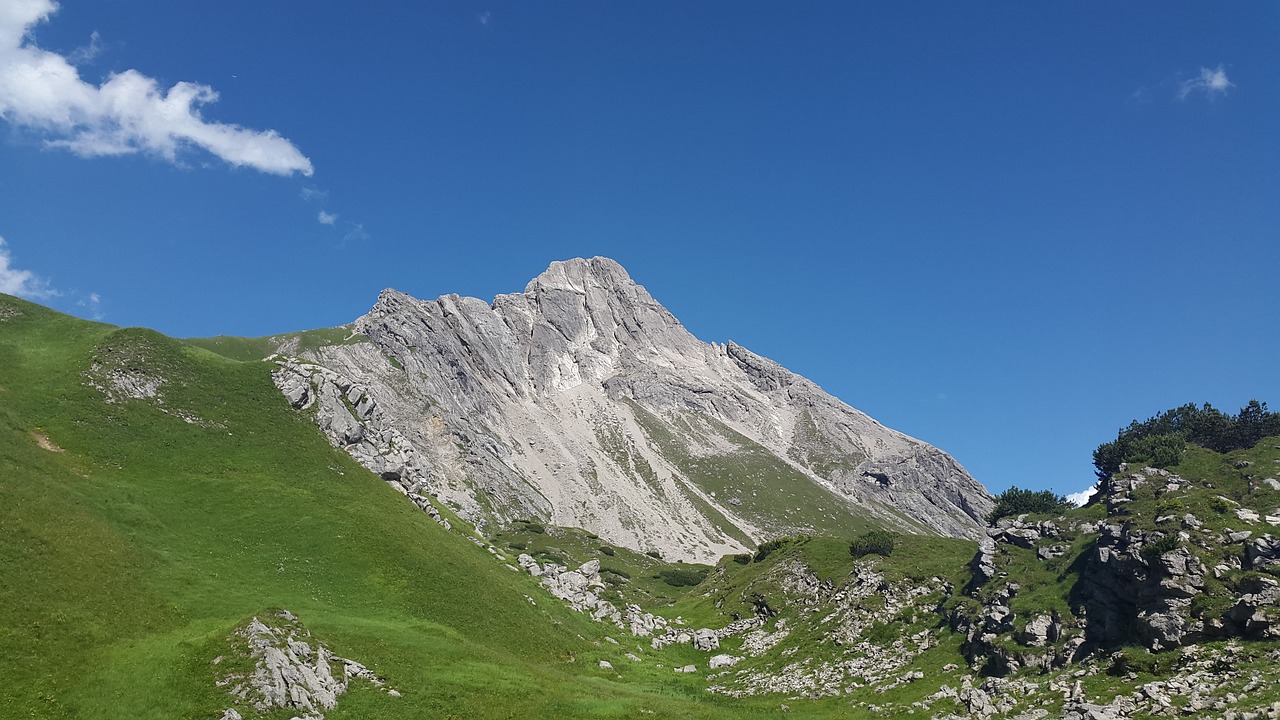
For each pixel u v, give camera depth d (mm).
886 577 79125
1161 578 48125
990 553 67938
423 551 75625
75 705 39938
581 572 109250
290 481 79000
